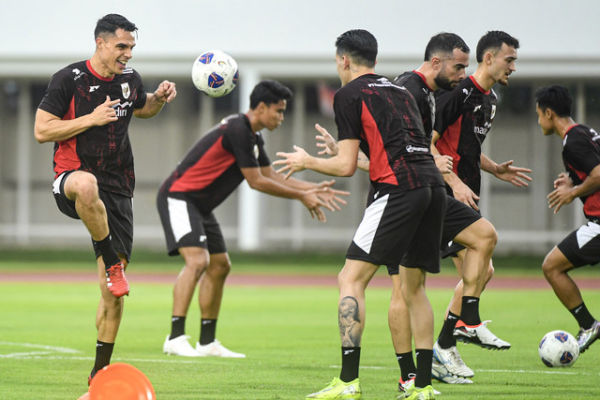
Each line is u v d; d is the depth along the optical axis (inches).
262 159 1192.2
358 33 835.4
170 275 2866.6
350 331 790.5
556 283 1123.9
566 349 1047.6
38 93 3786.9
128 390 707.4
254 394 841.5
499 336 1365.7
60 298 2065.7
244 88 3408.0
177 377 949.2
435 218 809.5
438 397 832.9
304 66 3380.9
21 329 1430.9
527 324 1535.4
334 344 1268.5
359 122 807.1
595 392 868.6
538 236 3555.6
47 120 858.8
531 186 3560.5
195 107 3730.3
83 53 3427.7
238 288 2440.9
